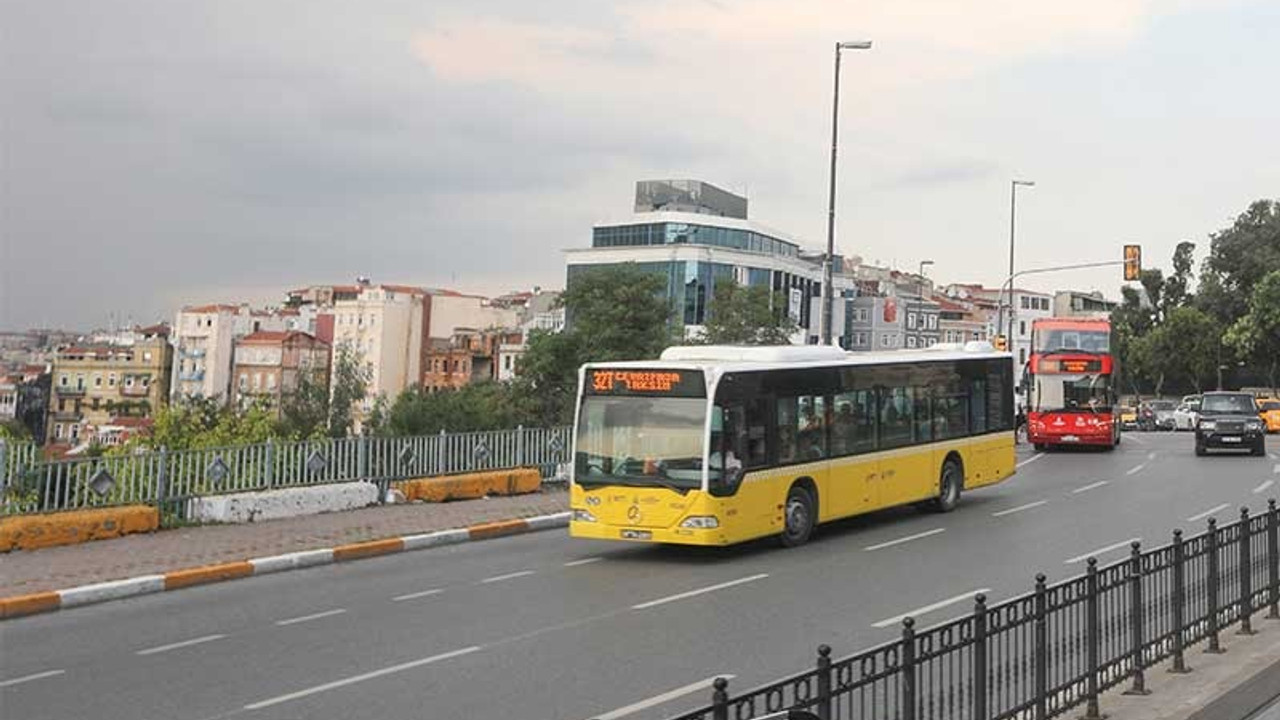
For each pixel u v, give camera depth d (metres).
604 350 36.06
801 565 15.76
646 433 16.42
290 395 52.50
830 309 32.09
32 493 16.19
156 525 17.31
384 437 21.81
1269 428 60.19
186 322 131.88
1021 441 46.41
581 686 9.19
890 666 5.77
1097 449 40.81
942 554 16.62
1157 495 24.69
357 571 15.47
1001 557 16.25
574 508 16.73
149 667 9.96
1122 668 8.23
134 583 13.55
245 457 19.05
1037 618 7.18
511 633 11.30
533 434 24.78
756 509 16.75
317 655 10.38
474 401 40.88
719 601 13.03
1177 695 8.19
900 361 20.95
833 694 5.26
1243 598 10.40
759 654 10.31
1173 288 114.31
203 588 14.12
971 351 23.66
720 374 16.27
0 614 12.17
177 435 31.22
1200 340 92.44
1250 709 8.33
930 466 21.50
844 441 19.09
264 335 124.44
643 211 89.00
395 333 122.56
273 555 15.59
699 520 15.89
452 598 13.34
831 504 18.58
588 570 15.48
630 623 11.77
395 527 18.44
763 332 41.00
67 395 134.25
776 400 17.47
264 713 8.46
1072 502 23.52
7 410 140.88
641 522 16.23
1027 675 7.14
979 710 6.51
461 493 22.42
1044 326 40.41
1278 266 89.69
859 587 13.91
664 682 9.31
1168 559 9.02
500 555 16.97
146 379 131.75
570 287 38.00
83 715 8.43
